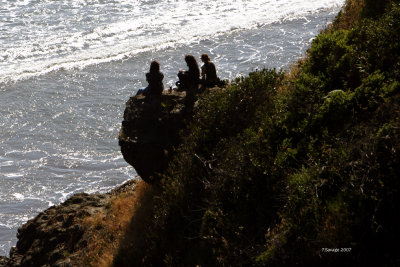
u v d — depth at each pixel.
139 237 21.34
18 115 70.81
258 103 20.94
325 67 19.61
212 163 19.56
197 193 19.48
